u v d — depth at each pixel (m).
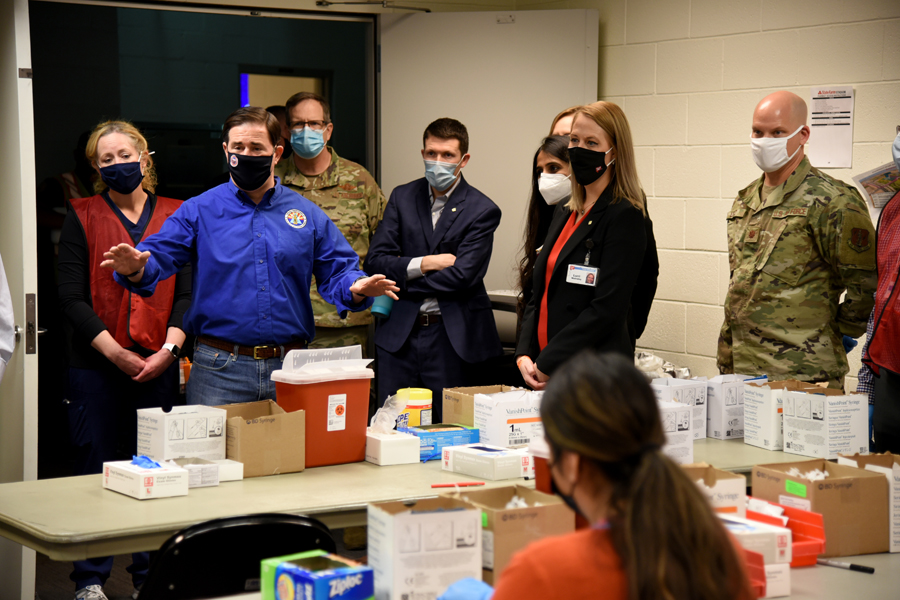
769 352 3.23
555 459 1.14
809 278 3.18
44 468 4.51
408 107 4.80
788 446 2.61
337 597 1.43
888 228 2.80
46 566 3.69
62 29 4.40
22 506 2.01
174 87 4.63
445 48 4.76
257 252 2.81
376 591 1.54
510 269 4.82
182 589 1.69
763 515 1.85
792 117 3.18
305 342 2.95
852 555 1.94
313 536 1.80
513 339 4.50
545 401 1.15
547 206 3.53
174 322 3.22
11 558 3.04
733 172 4.25
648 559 1.01
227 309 2.79
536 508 1.61
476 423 2.58
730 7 4.19
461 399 2.70
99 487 2.20
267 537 1.75
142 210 3.29
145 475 2.06
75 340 3.15
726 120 4.26
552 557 1.08
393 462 2.45
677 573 1.00
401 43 4.78
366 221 4.03
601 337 2.77
